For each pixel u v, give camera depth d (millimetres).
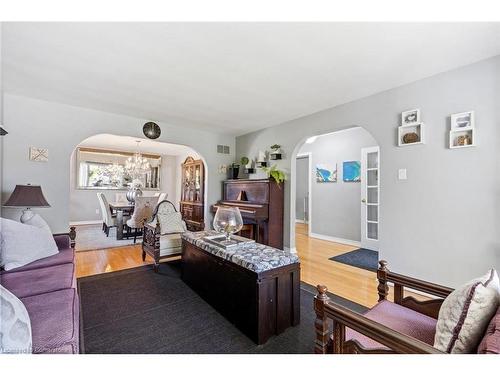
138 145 6988
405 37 1871
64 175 3461
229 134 5328
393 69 2379
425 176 2529
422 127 2523
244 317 1849
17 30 1824
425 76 2520
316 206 5664
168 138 4496
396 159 2764
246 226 4367
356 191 4891
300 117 4012
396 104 2779
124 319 2025
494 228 2115
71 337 1154
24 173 3195
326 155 5473
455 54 2105
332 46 2004
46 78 2656
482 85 2186
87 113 3645
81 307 2215
